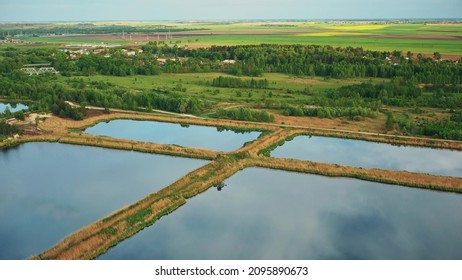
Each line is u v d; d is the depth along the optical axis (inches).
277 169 4345.5
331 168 4237.2
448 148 4881.9
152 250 2938.0
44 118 5812.0
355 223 3314.5
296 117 6033.5
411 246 3021.7
